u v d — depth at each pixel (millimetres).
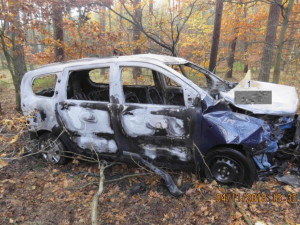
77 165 4172
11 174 3865
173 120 3084
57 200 3209
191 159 3182
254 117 3168
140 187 3357
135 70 7289
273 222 2580
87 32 7590
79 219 2834
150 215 2832
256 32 11625
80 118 3678
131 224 2711
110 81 3443
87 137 3729
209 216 2742
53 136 4160
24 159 4387
